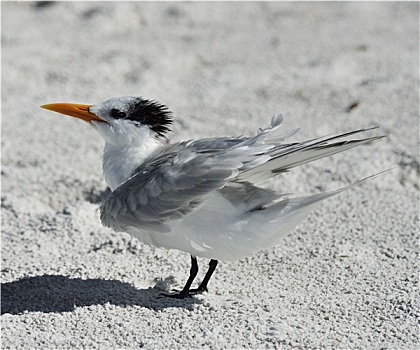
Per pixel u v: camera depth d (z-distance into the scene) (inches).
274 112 574.6
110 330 321.7
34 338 317.7
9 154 524.7
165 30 767.1
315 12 796.0
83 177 487.2
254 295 351.3
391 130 524.1
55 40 740.7
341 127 540.1
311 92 605.0
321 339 307.1
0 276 380.8
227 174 316.5
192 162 324.5
